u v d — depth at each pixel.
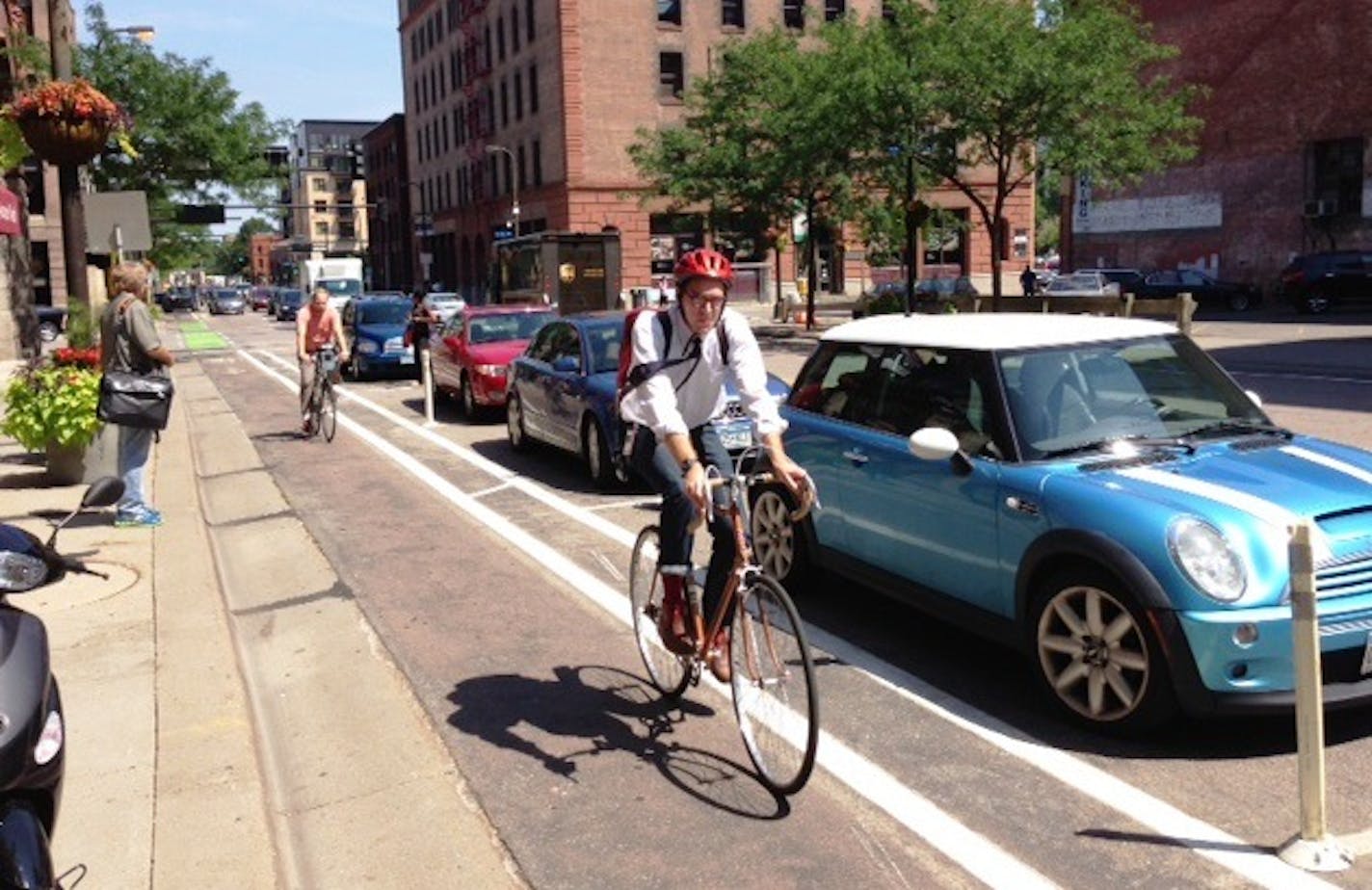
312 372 15.12
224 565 8.69
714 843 4.17
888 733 5.09
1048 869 3.91
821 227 36.88
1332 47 41.56
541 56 56.03
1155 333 6.09
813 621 6.65
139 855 4.04
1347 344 24.83
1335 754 4.70
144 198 14.94
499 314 17.67
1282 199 43.78
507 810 4.48
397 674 6.06
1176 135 45.62
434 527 9.64
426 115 80.50
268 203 41.81
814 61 33.34
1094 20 28.25
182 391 23.00
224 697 5.52
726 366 4.66
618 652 6.32
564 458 13.27
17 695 2.99
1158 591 4.54
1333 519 4.66
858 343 6.71
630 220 54.75
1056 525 4.97
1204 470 5.07
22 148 11.33
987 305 30.06
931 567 5.82
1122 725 4.82
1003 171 30.16
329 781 4.85
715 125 36.78
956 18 28.80
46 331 37.88
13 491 10.51
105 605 6.99
